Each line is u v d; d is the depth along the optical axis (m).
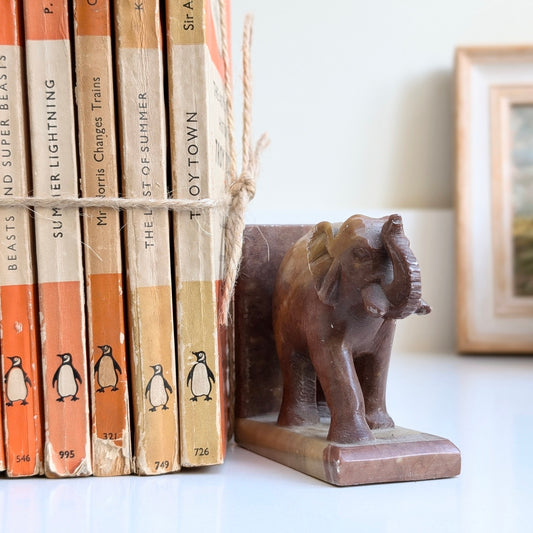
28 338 0.73
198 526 0.61
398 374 1.40
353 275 0.71
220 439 0.75
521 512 0.64
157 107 0.73
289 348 0.81
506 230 1.68
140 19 0.72
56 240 0.73
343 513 0.64
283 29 1.70
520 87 1.69
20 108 0.72
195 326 0.74
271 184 1.71
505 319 1.67
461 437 0.91
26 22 0.72
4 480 0.73
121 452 0.74
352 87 1.71
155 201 0.73
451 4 1.73
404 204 1.73
